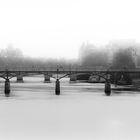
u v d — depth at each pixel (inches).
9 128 1541.6
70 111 1972.2
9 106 2143.2
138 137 1403.8
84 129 1535.4
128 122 1697.8
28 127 1560.0
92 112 1951.3
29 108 2069.4
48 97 2613.2
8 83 2871.6
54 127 1573.6
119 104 2223.2
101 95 2755.9
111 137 1392.7
